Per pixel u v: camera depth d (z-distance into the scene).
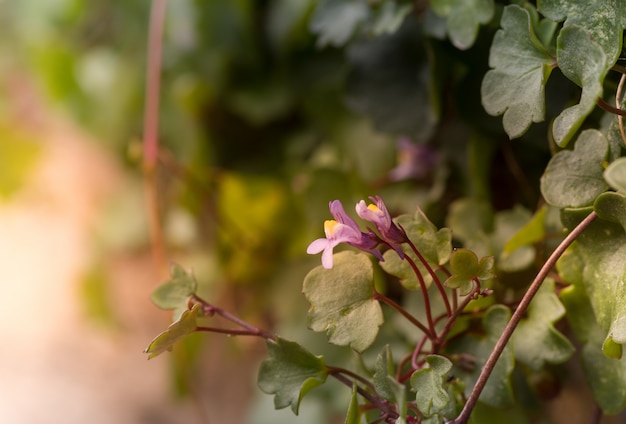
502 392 0.36
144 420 0.58
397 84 0.43
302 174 0.51
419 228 0.35
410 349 0.41
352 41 0.45
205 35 0.54
